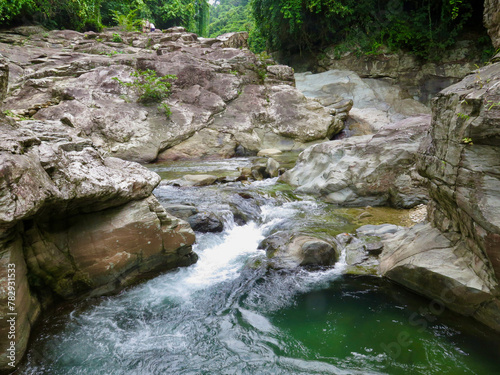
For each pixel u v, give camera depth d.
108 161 4.02
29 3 15.77
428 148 3.72
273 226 5.38
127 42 17.22
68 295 3.50
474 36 16.98
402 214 5.63
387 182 6.04
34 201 2.58
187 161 10.56
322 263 4.15
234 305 3.54
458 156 3.02
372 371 2.63
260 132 12.53
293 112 12.87
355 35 18.30
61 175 3.07
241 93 13.32
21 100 11.05
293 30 18.34
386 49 17.84
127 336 3.10
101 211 3.68
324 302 3.54
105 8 21.16
